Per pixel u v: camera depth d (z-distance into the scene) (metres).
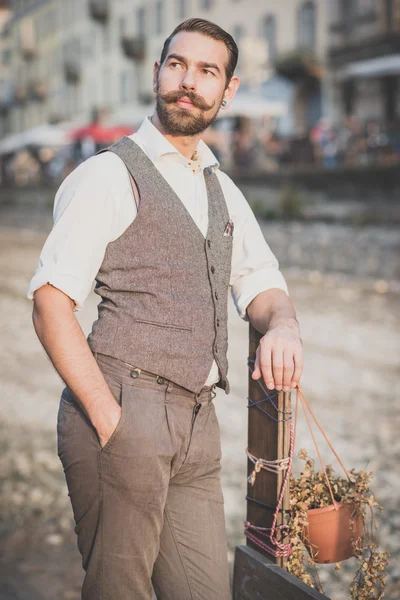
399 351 9.30
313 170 25.30
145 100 51.91
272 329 2.35
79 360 2.15
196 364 2.27
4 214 33.69
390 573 4.30
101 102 59.12
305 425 6.75
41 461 5.91
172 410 2.25
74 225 2.19
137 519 2.22
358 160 24.92
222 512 2.43
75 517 2.32
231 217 2.55
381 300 12.20
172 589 2.34
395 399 7.55
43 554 4.46
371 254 16.38
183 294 2.27
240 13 41.22
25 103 72.50
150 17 51.06
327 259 16.06
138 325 2.24
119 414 2.16
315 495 2.49
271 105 29.19
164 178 2.33
